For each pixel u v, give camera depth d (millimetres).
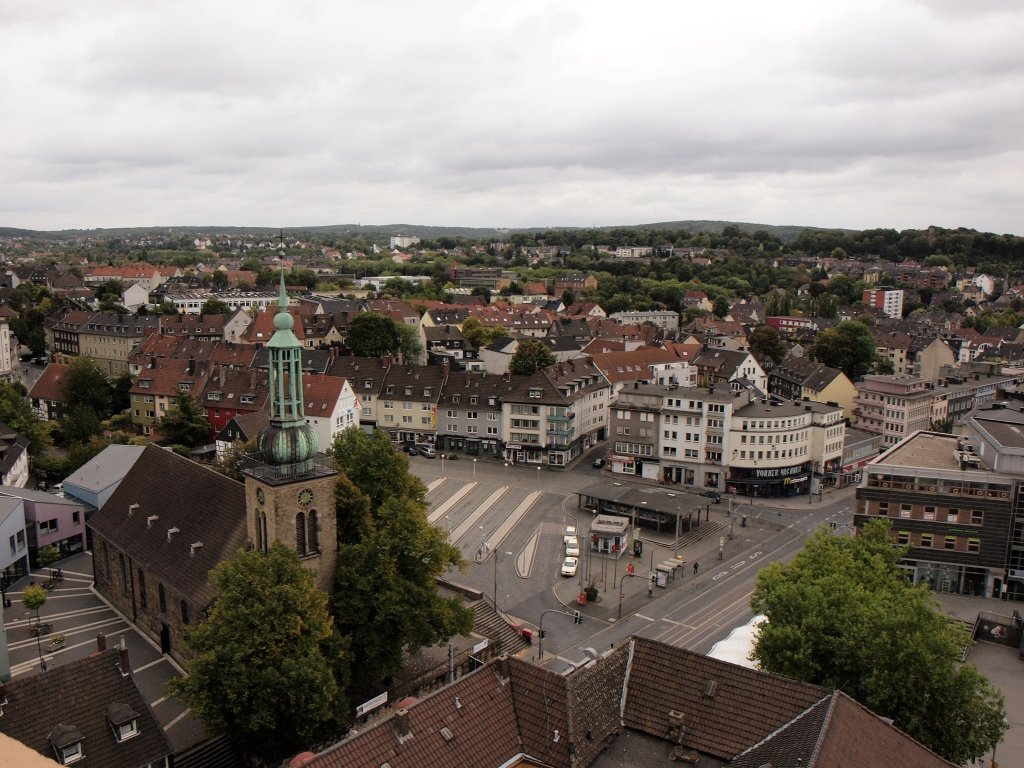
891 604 57906
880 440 149625
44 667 68438
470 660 71000
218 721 51438
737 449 131250
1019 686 65312
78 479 103000
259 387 147500
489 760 42250
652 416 136500
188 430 136375
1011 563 92500
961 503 92812
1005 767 55625
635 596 89750
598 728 44000
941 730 51156
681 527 113750
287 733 54375
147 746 49969
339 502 68188
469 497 123438
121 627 76500
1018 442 94250
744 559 102188
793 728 40562
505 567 96875
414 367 158250
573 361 162000
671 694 45812
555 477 136000
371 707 60469
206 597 63344
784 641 57688
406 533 64625
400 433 154875
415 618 63219
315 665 52406
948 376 195500
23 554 87125
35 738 47281
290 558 56031
